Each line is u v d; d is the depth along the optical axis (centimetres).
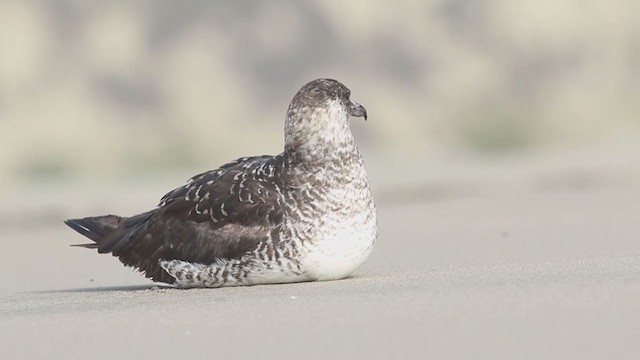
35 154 3850
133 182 2731
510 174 2372
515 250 1210
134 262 1000
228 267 941
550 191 2138
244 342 666
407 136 4241
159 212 990
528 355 609
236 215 939
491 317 690
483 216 1764
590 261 963
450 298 755
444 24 4869
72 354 667
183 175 2986
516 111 4256
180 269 966
